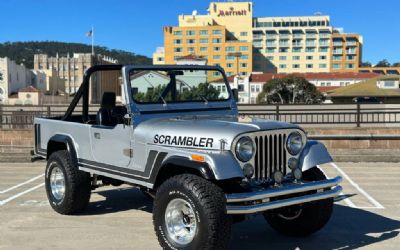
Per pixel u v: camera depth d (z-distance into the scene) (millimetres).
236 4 135500
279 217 5758
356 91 52656
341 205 7434
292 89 62469
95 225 6188
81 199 6449
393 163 12469
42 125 7090
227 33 135375
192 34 128125
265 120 5266
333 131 14484
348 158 12648
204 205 4293
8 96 86188
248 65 127312
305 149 5164
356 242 5504
